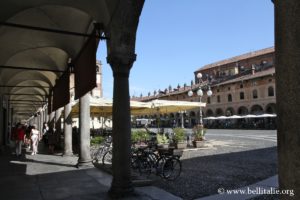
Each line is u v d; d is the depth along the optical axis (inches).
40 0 357.7
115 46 270.8
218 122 2581.2
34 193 289.9
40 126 1380.4
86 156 455.8
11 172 415.5
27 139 894.4
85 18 408.8
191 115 2930.6
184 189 311.1
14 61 622.2
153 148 444.8
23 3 359.3
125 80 273.4
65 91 550.9
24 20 419.8
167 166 369.7
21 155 653.3
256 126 2082.9
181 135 731.4
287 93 77.0
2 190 304.2
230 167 454.3
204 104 886.4
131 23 267.7
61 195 281.4
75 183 334.0
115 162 271.9
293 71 75.9
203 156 600.4
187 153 658.8
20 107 1483.8
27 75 810.2
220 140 1049.5
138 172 403.2
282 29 79.2
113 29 273.7
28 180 355.3
